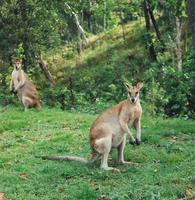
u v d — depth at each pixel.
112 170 9.38
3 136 12.80
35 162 10.08
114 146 9.79
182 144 11.24
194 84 15.54
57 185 8.69
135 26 38.44
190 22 15.48
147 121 14.20
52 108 18.16
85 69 34.28
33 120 14.50
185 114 16.09
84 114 16.06
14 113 15.70
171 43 23.42
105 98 21.02
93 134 9.57
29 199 8.06
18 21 25.62
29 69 26.92
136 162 10.13
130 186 8.49
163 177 8.88
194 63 15.63
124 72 29.53
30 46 26.09
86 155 10.59
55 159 10.06
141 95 17.83
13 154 10.79
